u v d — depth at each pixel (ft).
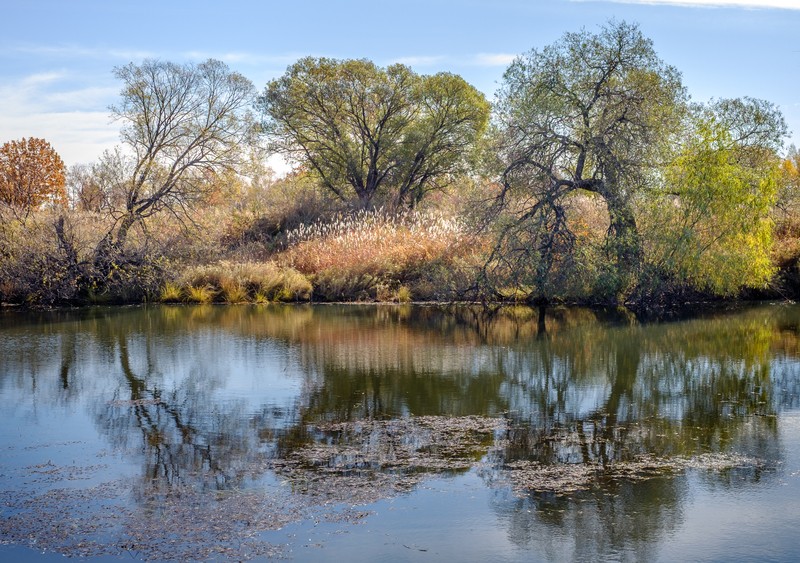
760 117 73.87
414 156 123.03
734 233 67.82
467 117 122.42
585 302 69.72
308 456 25.43
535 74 70.38
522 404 32.42
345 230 93.50
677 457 25.55
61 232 69.77
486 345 47.01
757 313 65.05
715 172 66.80
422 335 51.24
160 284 73.67
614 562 18.39
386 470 24.12
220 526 20.03
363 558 18.43
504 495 22.18
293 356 43.04
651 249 68.18
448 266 73.41
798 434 28.22
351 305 70.23
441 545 19.13
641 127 67.21
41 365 40.55
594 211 75.00
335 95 118.42
